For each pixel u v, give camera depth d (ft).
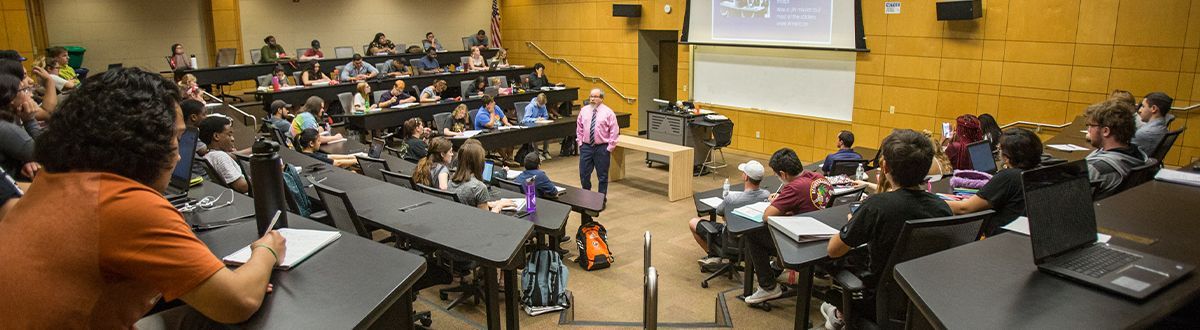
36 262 3.85
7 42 38.63
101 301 4.02
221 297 4.42
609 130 25.75
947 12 28.63
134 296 4.21
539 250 15.19
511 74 48.42
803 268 9.20
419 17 54.95
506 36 53.67
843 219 11.15
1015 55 27.96
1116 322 4.86
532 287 14.70
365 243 6.37
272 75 39.70
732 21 37.52
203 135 13.58
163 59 46.96
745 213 14.29
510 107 41.68
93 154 4.03
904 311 8.18
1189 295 5.30
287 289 5.33
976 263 6.02
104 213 3.96
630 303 16.17
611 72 46.34
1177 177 9.94
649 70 45.03
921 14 30.37
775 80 36.83
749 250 14.30
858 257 9.48
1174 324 7.13
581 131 26.03
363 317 4.91
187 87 31.27
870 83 32.65
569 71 49.37
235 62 44.80
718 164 34.45
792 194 13.57
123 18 45.09
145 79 4.29
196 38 48.08
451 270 14.02
